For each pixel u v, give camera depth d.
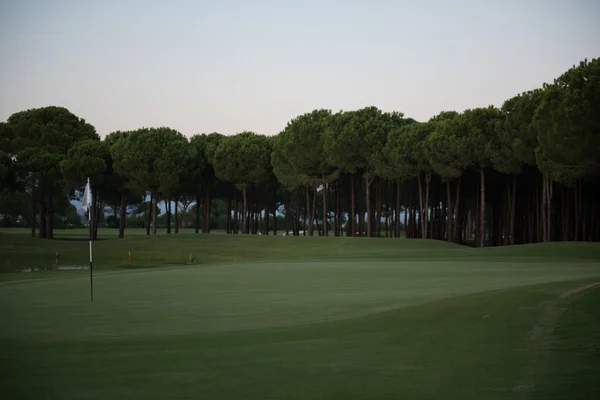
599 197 71.06
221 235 79.62
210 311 17.88
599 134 45.59
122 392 9.34
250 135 89.75
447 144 65.19
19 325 15.77
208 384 9.66
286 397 8.86
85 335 14.27
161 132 83.75
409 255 50.22
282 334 13.59
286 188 94.00
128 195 96.06
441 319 13.84
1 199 113.56
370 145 73.25
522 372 9.45
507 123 59.75
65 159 83.75
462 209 89.62
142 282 26.67
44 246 73.44
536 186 69.06
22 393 9.40
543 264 34.62
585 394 8.29
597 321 12.16
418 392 8.81
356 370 10.18
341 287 23.69
